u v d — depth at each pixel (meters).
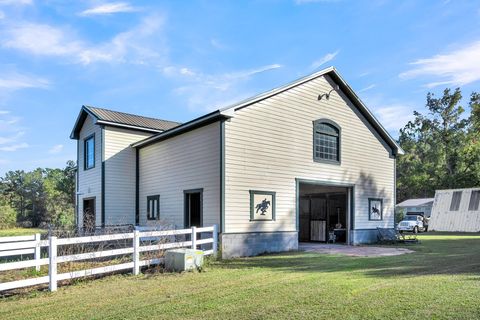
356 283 7.37
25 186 56.50
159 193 15.73
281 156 13.75
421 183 43.41
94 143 18.00
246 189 12.59
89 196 18.11
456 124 47.00
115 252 8.82
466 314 5.10
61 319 5.56
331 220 17.64
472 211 29.48
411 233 28.42
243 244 12.28
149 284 7.86
